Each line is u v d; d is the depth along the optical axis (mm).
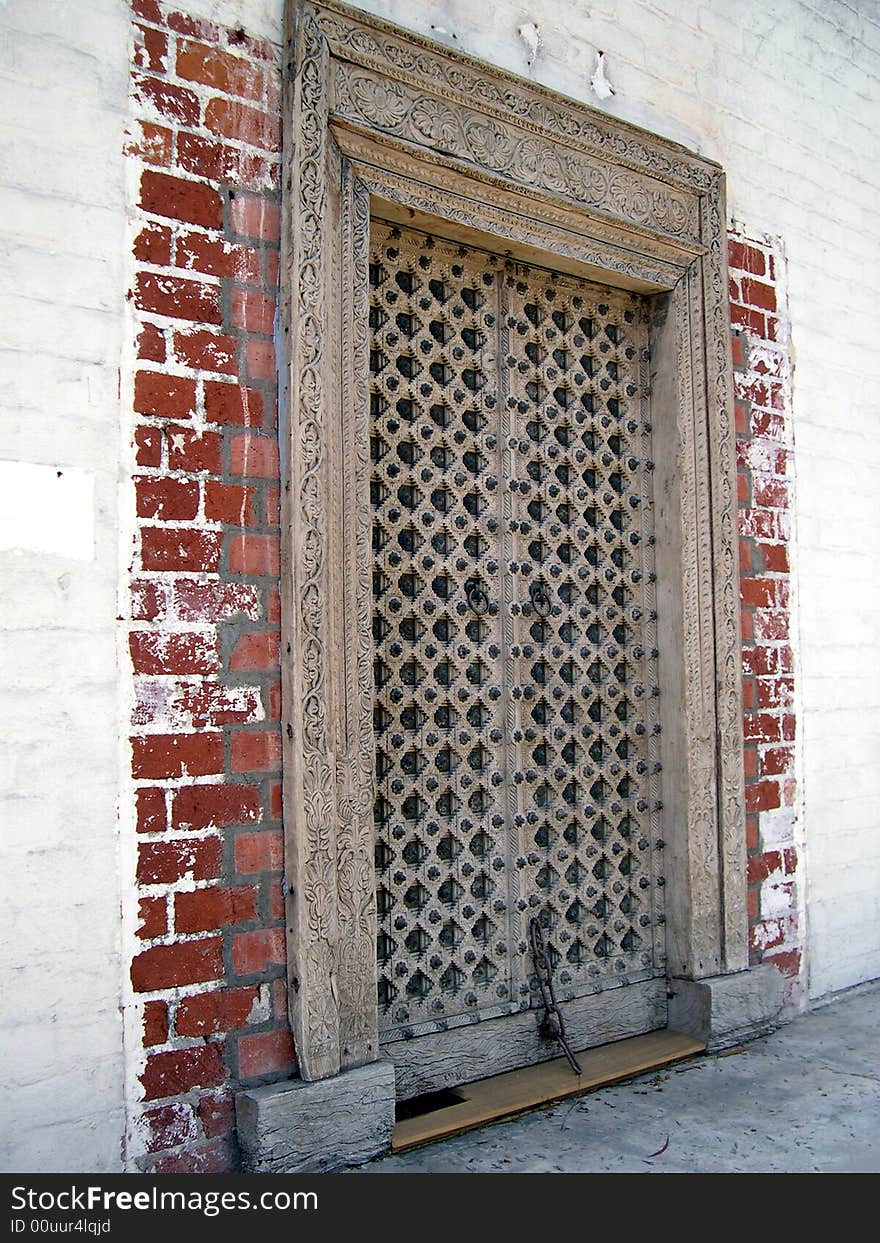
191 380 2984
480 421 3908
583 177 3988
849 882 4930
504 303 3996
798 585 4773
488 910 3768
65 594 2734
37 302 2730
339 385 3268
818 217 5031
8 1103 2580
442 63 3543
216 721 2977
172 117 2992
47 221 2758
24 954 2625
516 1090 3596
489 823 3799
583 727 4102
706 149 4516
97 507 2799
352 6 3291
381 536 3604
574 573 4121
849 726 4984
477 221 3701
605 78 4129
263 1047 3010
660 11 4367
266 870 3053
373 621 3568
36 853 2656
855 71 5289
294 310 3111
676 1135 3342
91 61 2859
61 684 2717
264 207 3156
